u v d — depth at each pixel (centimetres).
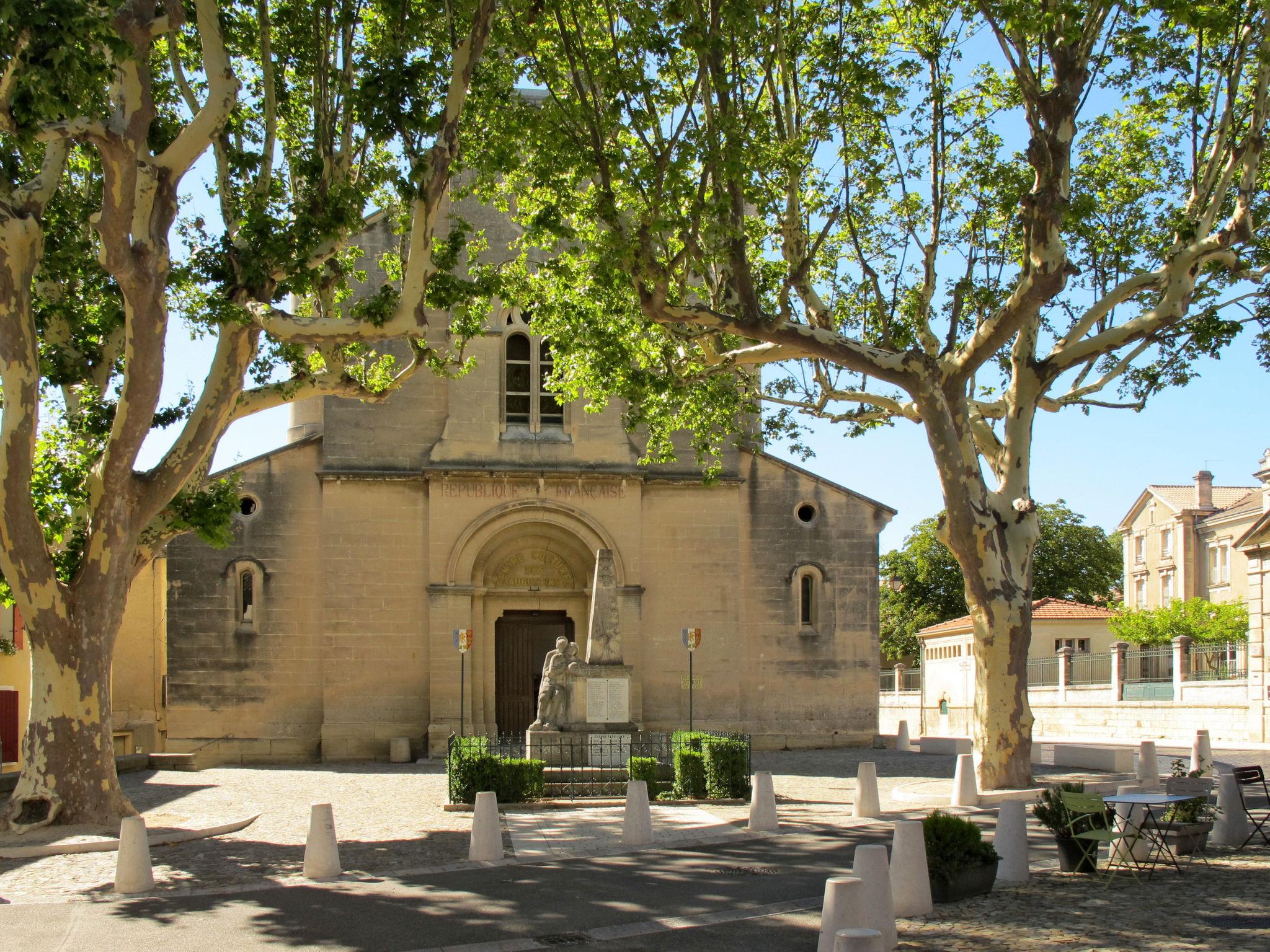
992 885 1307
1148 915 1174
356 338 1962
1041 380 2280
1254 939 1070
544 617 3591
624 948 1111
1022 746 2206
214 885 1473
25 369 1828
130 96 1730
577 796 2269
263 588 3428
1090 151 2542
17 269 1803
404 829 1931
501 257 3641
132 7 1706
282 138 2200
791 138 2089
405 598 3453
